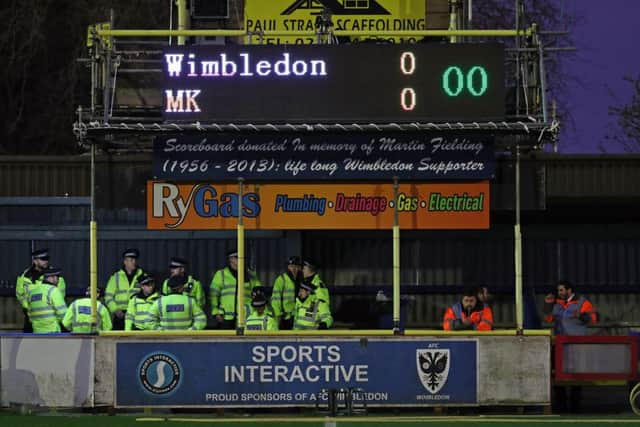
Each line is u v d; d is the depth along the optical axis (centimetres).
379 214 3653
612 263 4247
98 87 3700
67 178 4206
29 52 6334
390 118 3478
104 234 4200
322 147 3600
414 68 3472
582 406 3700
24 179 4203
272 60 3500
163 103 3503
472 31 3662
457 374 3350
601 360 3378
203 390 3344
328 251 4225
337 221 3659
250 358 3344
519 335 3353
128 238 4203
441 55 3472
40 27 6334
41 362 3378
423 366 3347
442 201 3634
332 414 3316
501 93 3466
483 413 3419
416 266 4222
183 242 4206
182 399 3344
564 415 3362
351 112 3488
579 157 4047
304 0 4091
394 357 3344
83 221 4206
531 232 4238
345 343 3344
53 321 3825
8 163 4194
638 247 4247
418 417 3275
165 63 3503
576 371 3381
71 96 6419
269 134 3597
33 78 6544
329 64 3484
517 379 3353
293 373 3344
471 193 3628
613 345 3378
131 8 6438
